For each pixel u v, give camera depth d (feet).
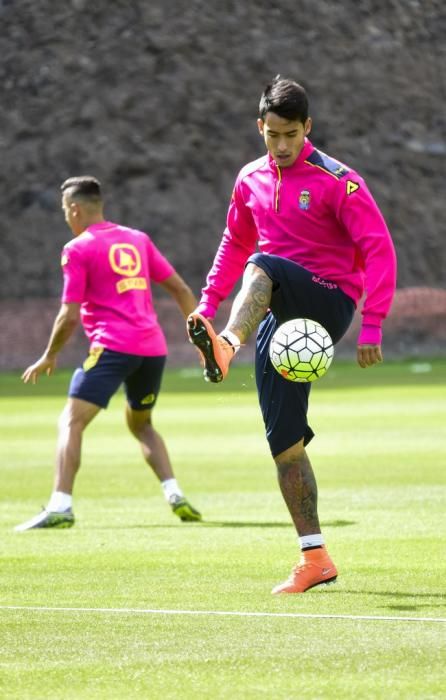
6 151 494.18
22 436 173.27
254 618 56.65
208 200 488.02
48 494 114.42
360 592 63.21
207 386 285.64
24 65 510.17
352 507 98.63
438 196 505.25
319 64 519.60
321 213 64.18
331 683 45.01
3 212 484.33
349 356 417.49
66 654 49.93
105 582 67.21
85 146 492.95
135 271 98.84
